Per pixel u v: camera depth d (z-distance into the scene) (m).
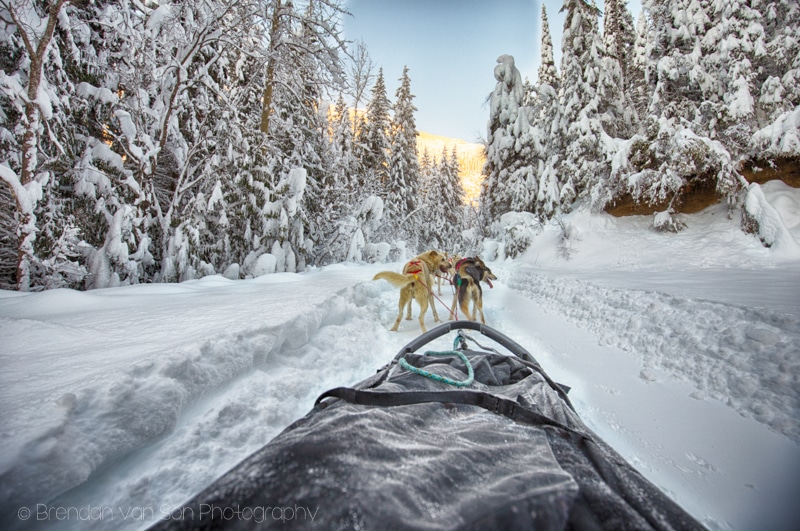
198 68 12.01
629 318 5.34
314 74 12.02
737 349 3.52
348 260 16.58
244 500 0.77
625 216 15.58
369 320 5.97
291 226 12.66
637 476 1.00
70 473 1.56
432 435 1.13
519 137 21.06
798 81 12.27
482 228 25.66
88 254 7.88
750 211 10.79
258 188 11.68
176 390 2.30
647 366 3.98
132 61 9.41
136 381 2.16
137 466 1.91
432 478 0.87
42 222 7.40
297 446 0.93
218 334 3.05
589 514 0.80
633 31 23.44
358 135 27.00
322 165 17.03
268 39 11.22
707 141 11.75
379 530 0.70
